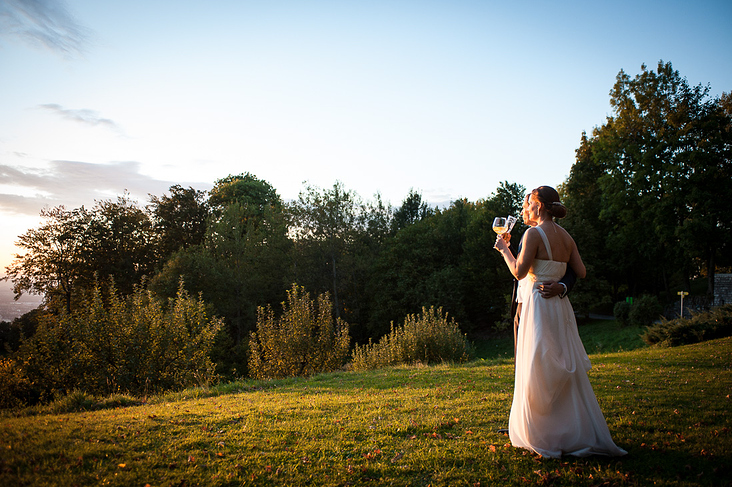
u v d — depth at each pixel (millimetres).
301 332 15312
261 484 3191
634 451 3537
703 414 4711
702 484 2932
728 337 14648
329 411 5844
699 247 29547
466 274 38688
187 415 5535
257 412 5738
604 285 34438
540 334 3393
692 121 29750
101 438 4230
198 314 13141
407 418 5176
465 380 9094
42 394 10195
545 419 3438
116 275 37969
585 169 42094
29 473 3197
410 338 16141
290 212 39531
